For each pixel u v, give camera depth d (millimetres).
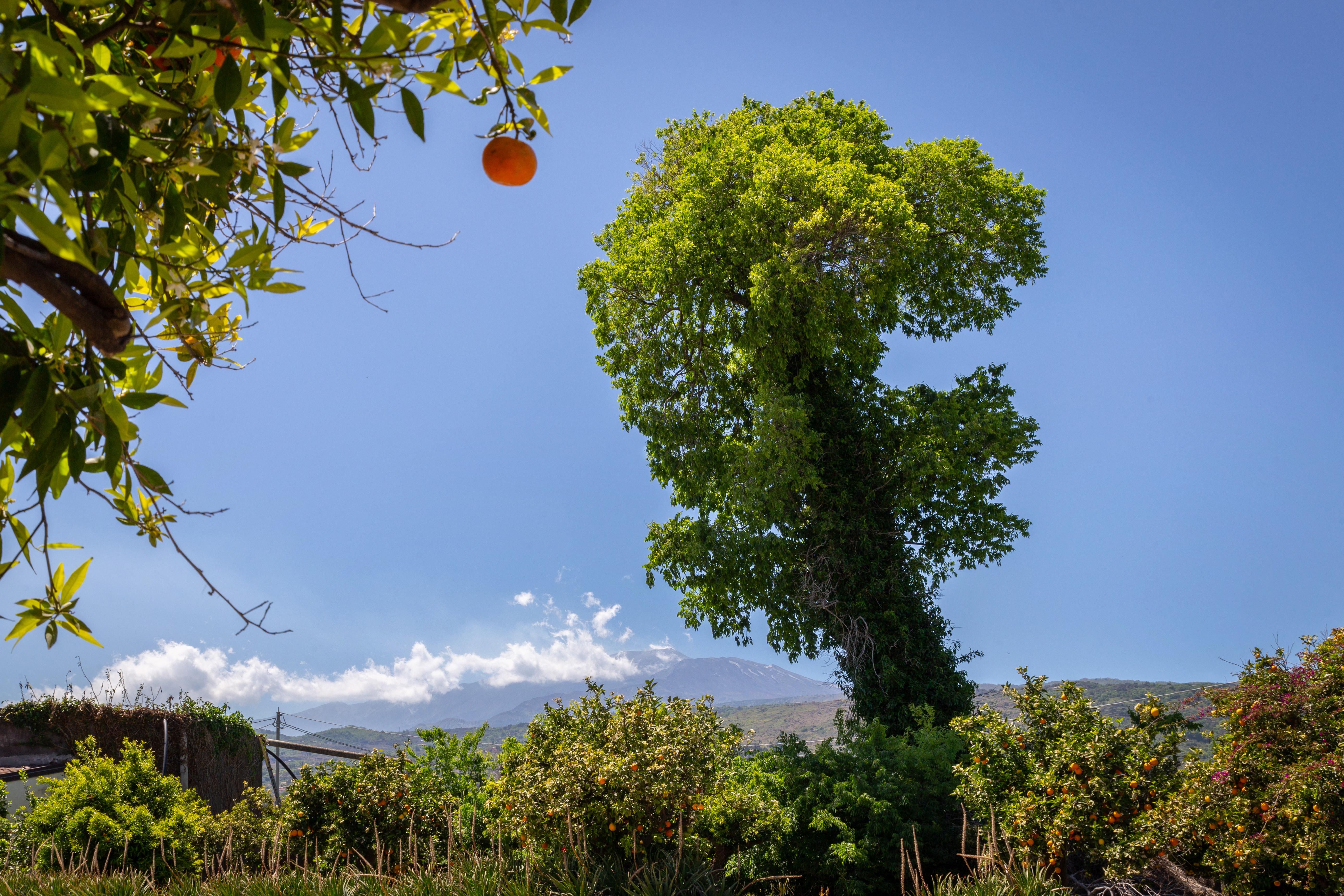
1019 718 7945
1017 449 16531
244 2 1596
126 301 2312
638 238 17641
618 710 9008
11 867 8406
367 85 1847
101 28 1658
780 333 15297
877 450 15805
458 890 6688
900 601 14602
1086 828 6633
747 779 9883
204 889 7559
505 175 1900
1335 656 6234
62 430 1740
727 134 16984
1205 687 7062
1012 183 18469
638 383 17453
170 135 1846
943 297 19375
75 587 2047
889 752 9805
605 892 6750
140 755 10531
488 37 1846
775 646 15492
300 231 2480
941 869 8523
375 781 9852
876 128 18656
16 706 12664
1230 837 5969
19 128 1278
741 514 15227
